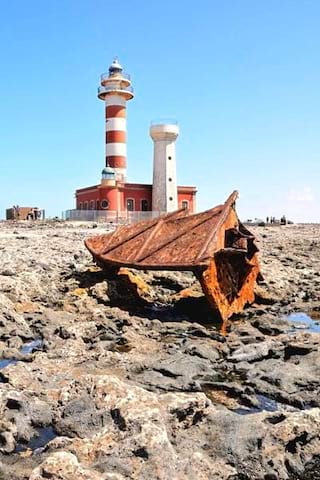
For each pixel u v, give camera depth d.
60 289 18.30
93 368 10.26
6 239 31.78
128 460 6.36
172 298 18.19
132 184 63.25
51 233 37.69
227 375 10.48
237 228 17.14
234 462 6.73
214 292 15.16
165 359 11.06
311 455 6.99
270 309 17.62
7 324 13.23
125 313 15.49
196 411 7.47
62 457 6.07
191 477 6.28
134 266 16.38
